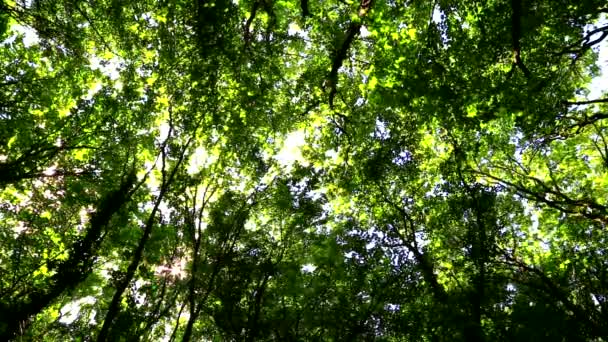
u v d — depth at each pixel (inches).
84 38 663.1
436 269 731.4
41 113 658.2
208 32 557.6
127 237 706.8
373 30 503.5
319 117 770.2
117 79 733.9
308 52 749.9
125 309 657.0
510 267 672.4
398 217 773.9
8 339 583.5
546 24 441.4
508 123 577.0
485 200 666.2
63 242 694.5
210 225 774.5
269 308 741.3
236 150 777.6
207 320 812.6
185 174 770.8
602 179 709.3
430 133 730.8
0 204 668.7
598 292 617.3
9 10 546.3
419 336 632.4
